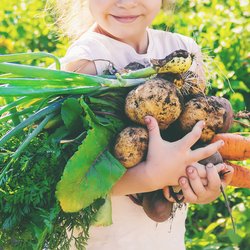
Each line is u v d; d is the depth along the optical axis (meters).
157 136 0.92
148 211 0.98
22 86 0.95
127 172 0.94
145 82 0.92
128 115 0.93
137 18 1.03
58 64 0.99
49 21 1.95
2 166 0.96
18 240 0.97
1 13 2.01
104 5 1.02
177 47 1.12
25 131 0.99
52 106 0.95
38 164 0.93
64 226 0.94
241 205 1.54
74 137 0.95
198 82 0.97
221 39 1.72
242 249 1.52
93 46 1.04
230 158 1.01
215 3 1.94
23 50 1.94
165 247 1.06
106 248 1.03
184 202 0.98
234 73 1.75
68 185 0.88
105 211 0.95
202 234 1.56
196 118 0.94
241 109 1.62
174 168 0.92
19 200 0.93
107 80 0.94
